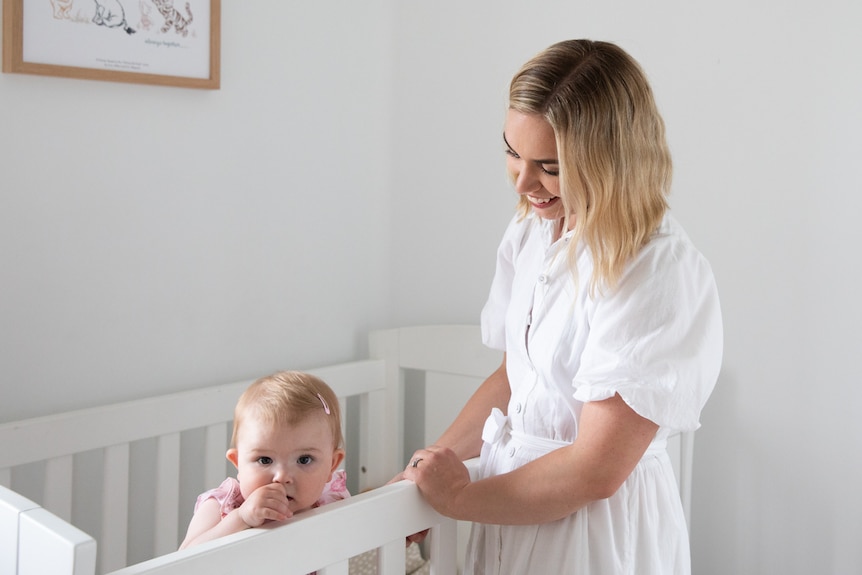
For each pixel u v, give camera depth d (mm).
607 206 1112
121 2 1695
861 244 1663
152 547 1858
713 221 1827
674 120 1859
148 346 1812
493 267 2127
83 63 1653
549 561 1214
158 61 1758
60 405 1689
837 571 1735
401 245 2270
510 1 2057
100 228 1722
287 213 2045
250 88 1947
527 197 1333
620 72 1115
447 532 1288
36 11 1587
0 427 1498
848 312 1686
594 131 1091
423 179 2225
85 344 1717
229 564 985
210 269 1905
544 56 1141
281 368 2061
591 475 1110
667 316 1112
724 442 1850
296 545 1055
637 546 1227
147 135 1777
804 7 1695
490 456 1330
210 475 1815
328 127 2117
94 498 1765
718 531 1872
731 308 1819
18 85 1592
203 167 1875
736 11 1771
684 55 1836
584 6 1954
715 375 1165
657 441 1271
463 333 2070
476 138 2129
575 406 1226
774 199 1752
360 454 2141
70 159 1670
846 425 1705
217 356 1933
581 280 1193
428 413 2145
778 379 1774
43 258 1648
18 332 1625
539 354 1236
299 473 1233
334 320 2174
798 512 1773
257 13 1945
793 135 1723
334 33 2109
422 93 2209
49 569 918
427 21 2186
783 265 1752
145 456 1827
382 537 1169
